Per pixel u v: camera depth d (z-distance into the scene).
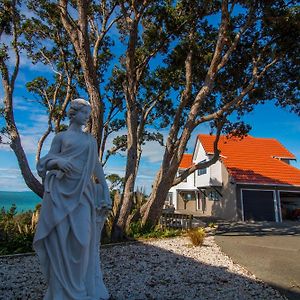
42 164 3.97
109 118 24.16
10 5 14.39
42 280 6.62
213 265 8.04
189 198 39.00
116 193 14.86
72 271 3.91
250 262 8.47
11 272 7.34
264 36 16.05
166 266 7.91
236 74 17.44
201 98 14.73
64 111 19.66
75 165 4.02
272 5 14.29
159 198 14.54
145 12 15.18
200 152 31.59
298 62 15.75
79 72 20.38
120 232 12.07
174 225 16.41
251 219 23.73
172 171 14.48
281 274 7.16
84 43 11.61
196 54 16.62
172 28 15.77
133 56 13.91
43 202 3.98
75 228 3.91
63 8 12.42
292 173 26.30
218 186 27.08
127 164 13.02
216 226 18.09
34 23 17.62
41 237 3.88
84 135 4.29
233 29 15.86
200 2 15.46
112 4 14.88
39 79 21.83
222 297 5.54
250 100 16.97
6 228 11.10
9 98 14.04
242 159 27.42
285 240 12.73
